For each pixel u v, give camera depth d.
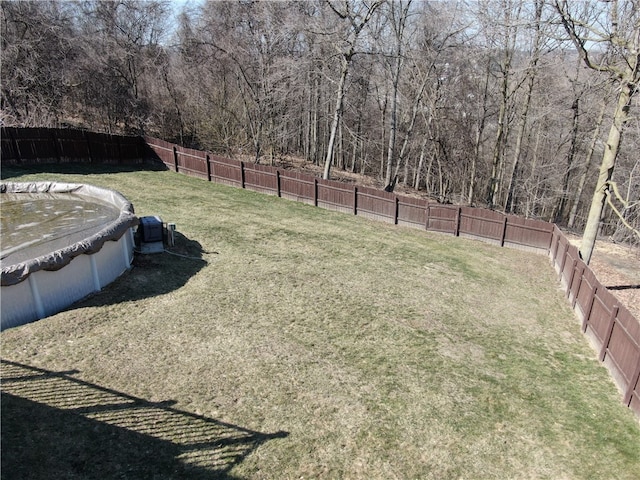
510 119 25.33
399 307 9.15
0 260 7.79
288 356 6.84
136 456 4.61
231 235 12.26
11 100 20.17
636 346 6.57
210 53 26.50
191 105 27.16
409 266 11.82
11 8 20.73
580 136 22.77
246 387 5.98
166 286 8.62
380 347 7.48
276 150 30.48
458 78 24.02
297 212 16.03
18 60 20.66
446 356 7.46
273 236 12.71
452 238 15.73
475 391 6.57
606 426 6.11
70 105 26.88
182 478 4.45
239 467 4.68
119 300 7.79
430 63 22.03
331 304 8.85
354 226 15.27
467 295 10.40
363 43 20.92
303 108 30.91
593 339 8.52
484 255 14.08
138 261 9.51
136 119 27.91
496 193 26.27
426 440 5.44
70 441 4.66
